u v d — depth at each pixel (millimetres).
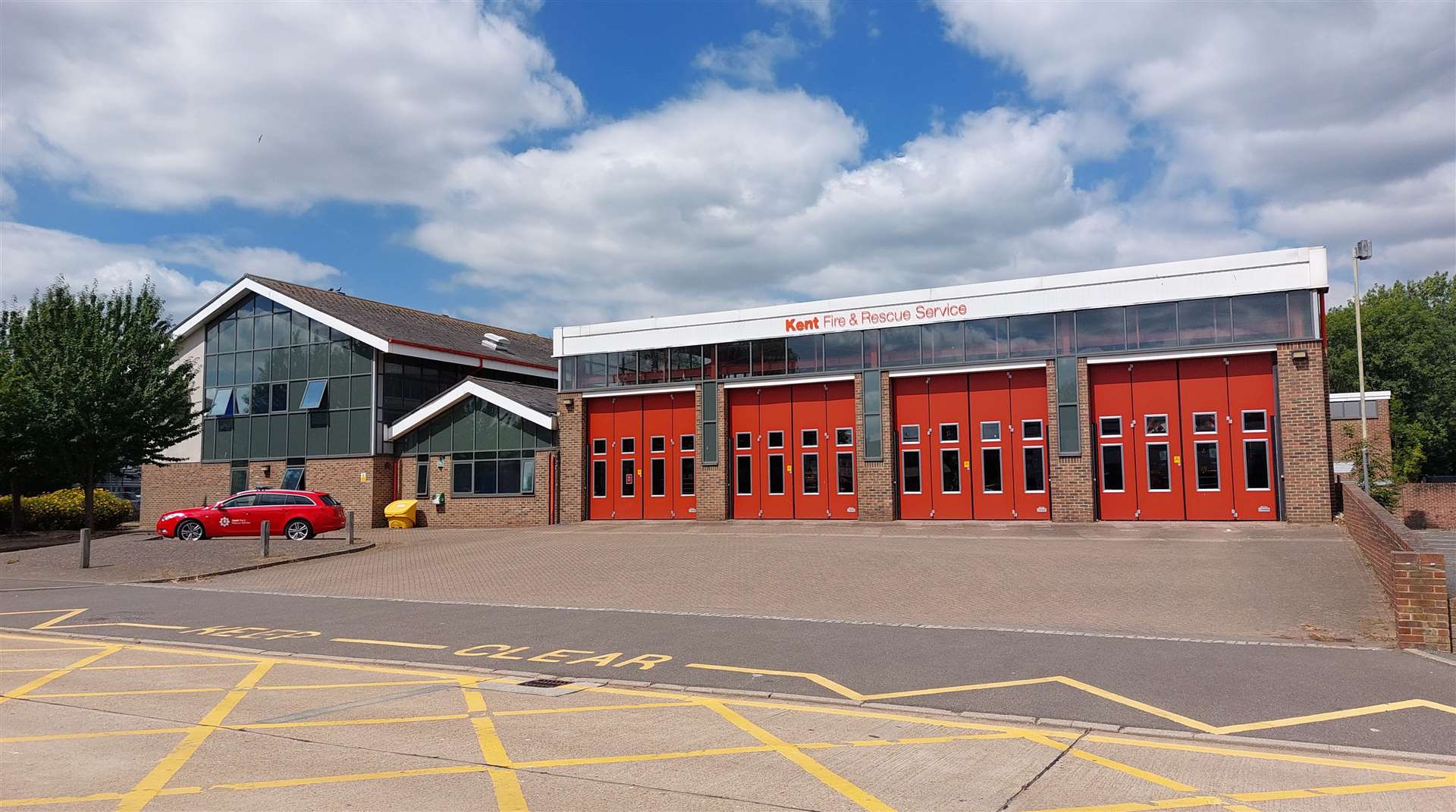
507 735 7273
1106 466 24141
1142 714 7715
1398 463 43031
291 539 25719
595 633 12094
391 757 6645
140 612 14625
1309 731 7164
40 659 10773
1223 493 22938
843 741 7062
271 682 9375
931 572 16734
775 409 28547
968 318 25656
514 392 33031
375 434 33844
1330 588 13922
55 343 28844
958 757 6625
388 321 37125
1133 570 16156
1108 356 23969
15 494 29922
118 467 30531
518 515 31766
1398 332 57156
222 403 36969
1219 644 10625
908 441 26500
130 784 6035
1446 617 10141
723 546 21609
